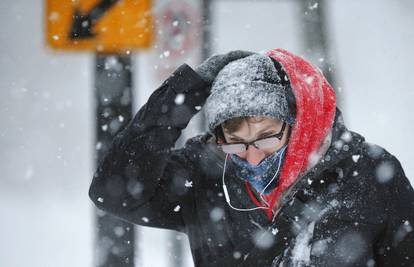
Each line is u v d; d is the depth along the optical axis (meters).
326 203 7.26
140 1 12.69
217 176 7.73
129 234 12.03
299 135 7.20
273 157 7.35
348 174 7.33
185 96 7.63
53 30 12.78
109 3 12.72
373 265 7.32
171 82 7.67
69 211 30.00
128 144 7.66
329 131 7.43
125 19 12.69
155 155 7.61
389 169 7.43
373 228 7.24
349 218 7.21
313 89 7.38
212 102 7.34
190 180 7.87
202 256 7.86
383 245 7.44
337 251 7.17
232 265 7.49
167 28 18.36
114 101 12.42
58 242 25.64
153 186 7.73
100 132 12.38
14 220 28.44
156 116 7.62
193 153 8.05
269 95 7.18
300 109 7.16
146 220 8.08
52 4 12.78
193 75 7.64
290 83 7.34
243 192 7.50
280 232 7.29
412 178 24.09
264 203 7.46
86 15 12.73
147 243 23.92
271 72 7.34
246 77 7.28
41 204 31.06
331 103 7.49
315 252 7.18
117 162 7.68
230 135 7.34
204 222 7.73
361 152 7.46
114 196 7.74
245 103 7.13
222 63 7.74
